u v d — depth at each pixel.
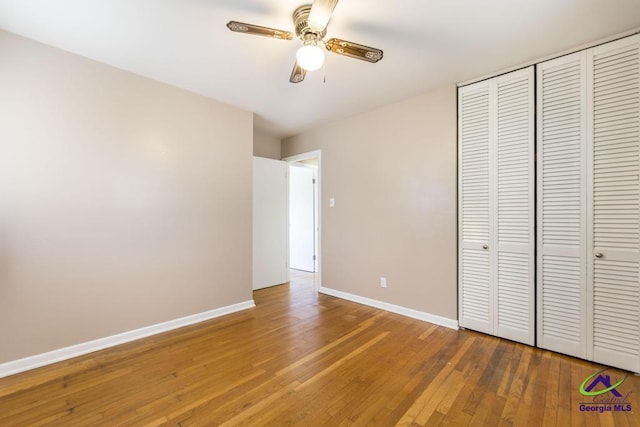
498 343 2.28
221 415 1.49
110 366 1.96
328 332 2.53
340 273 3.59
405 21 1.72
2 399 1.61
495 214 2.38
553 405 1.55
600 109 1.93
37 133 1.94
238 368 1.94
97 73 2.19
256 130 4.02
